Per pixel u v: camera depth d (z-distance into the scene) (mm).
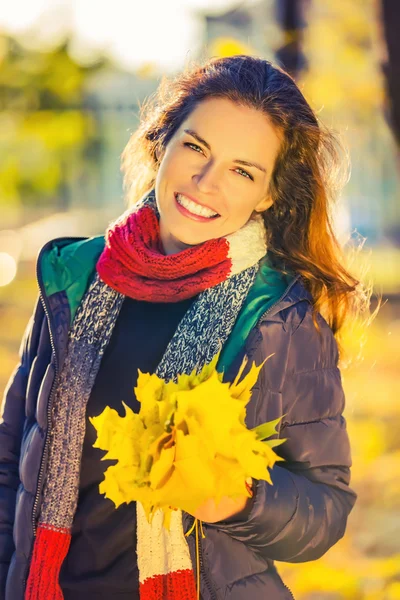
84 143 16219
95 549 2762
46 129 12172
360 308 3117
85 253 3014
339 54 10281
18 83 11680
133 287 2869
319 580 5309
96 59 11797
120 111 18719
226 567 2654
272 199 2951
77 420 2836
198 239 2828
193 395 2250
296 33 7035
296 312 2758
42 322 3047
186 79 2967
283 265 2910
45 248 3031
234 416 2238
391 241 24547
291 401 2727
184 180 2814
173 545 2664
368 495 6773
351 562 5594
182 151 2828
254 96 2807
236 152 2781
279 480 2580
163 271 2832
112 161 20250
